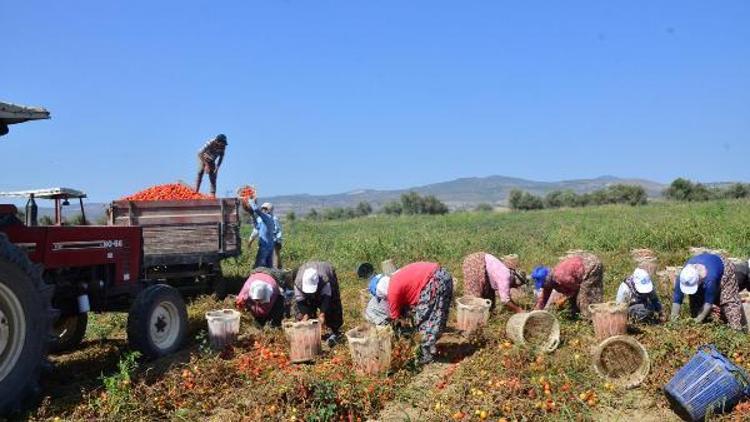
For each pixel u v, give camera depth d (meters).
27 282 6.01
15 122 6.63
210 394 6.66
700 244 16.03
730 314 7.96
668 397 6.04
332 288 8.55
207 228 11.41
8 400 5.84
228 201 11.68
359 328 7.49
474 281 9.18
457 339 8.54
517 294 10.49
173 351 8.28
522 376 6.66
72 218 10.46
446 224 35.88
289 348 8.01
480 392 6.14
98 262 7.97
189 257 11.16
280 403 6.18
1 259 5.76
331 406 5.95
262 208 12.47
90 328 9.77
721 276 7.97
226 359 7.95
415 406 6.28
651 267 11.86
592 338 7.88
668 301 9.84
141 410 6.16
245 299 9.04
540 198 76.88
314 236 25.80
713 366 5.67
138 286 8.68
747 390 5.64
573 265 8.80
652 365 6.70
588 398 6.16
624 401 6.23
